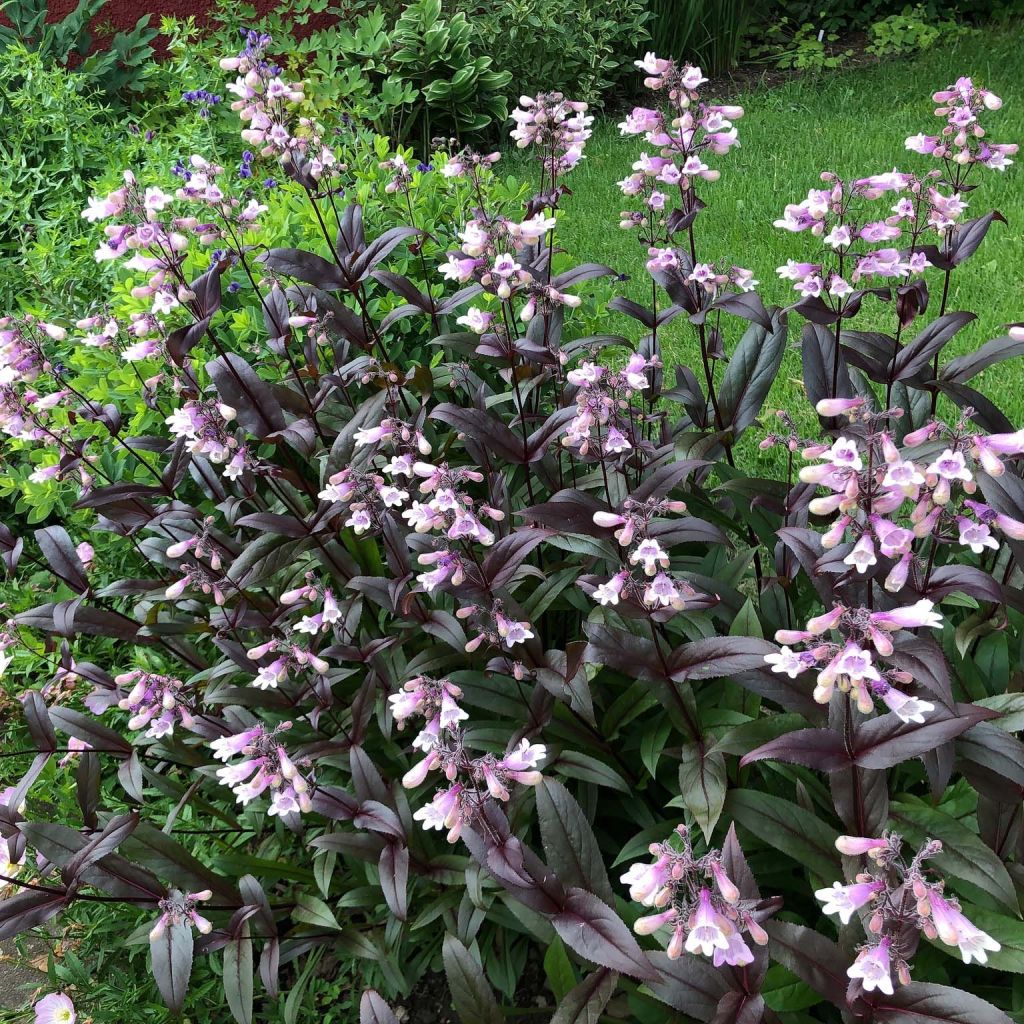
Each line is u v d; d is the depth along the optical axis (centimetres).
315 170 342
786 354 564
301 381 345
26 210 623
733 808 229
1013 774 213
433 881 286
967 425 198
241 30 941
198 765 319
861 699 178
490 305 396
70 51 853
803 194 770
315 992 296
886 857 174
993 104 292
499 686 282
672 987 202
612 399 266
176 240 295
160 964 238
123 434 408
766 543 321
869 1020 193
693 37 1122
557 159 357
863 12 1209
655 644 240
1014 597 229
